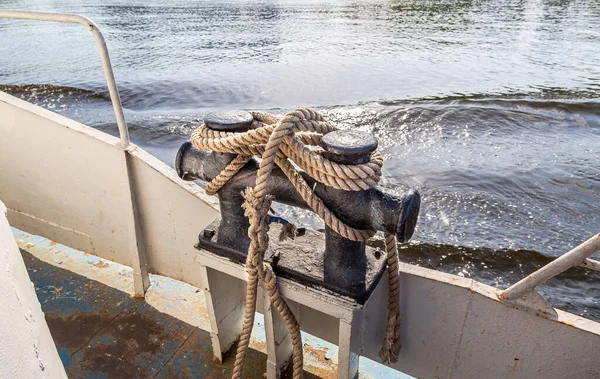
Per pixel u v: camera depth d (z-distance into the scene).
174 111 13.08
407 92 14.77
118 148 2.24
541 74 16.53
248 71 17.62
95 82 15.85
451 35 24.47
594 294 5.37
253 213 1.45
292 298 1.62
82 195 2.57
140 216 2.40
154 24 30.05
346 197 1.42
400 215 1.33
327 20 31.62
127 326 2.30
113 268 2.70
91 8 40.91
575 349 1.56
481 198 7.28
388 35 25.06
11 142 2.66
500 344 1.71
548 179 7.88
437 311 1.78
